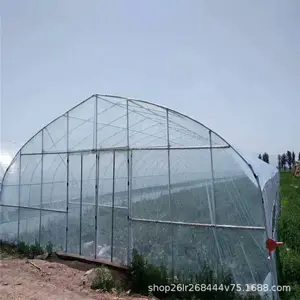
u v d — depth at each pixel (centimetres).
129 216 955
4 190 1286
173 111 883
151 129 938
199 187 839
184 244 846
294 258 906
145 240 918
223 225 791
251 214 750
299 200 2117
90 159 1072
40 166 1189
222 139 808
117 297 747
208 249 809
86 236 1056
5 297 710
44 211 1163
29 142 1227
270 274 715
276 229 1237
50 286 789
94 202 1051
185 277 825
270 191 1155
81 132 1094
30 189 1209
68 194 1112
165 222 884
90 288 794
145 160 945
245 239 757
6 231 1262
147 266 845
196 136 853
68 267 945
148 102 933
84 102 1085
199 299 749
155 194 914
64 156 1130
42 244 1154
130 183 970
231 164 793
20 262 996
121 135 1003
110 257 990
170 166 897
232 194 785
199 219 830
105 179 1032
